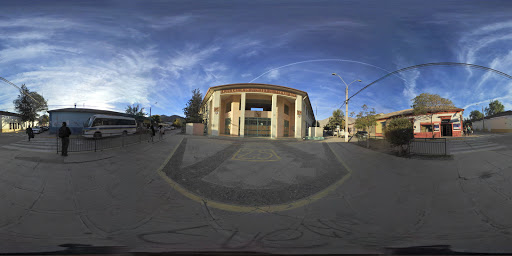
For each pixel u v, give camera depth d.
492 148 10.48
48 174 5.92
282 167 7.53
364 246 2.91
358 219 3.78
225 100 25.56
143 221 3.64
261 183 5.73
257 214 3.98
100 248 2.80
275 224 3.60
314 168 7.46
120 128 18.38
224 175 6.42
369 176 6.39
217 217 3.84
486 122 30.28
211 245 2.94
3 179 5.32
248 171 6.91
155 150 10.38
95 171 6.36
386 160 8.72
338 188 5.39
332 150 11.88
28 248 2.77
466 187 5.24
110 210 4.03
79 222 3.57
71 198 4.50
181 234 3.22
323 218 3.82
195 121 28.08
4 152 8.88
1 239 2.97
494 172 6.28
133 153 9.37
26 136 18.58
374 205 4.37
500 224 3.53
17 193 4.60
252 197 4.78
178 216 3.85
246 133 22.97
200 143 13.92
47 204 4.19
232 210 4.13
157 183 5.59
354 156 9.81
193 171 6.82
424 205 4.32
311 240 3.09
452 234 3.23
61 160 7.60
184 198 4.67
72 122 20.70
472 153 9.51
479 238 3.10
